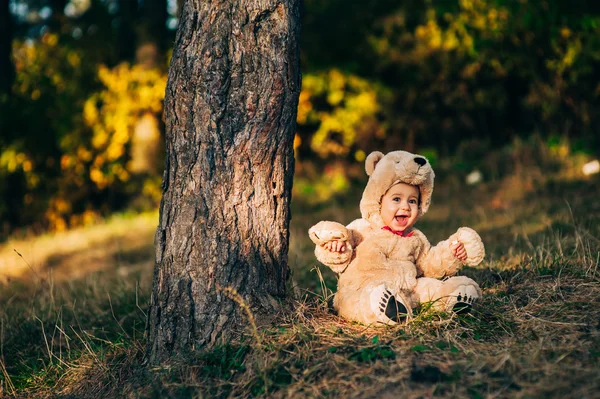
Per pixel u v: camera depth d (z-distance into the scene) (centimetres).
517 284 432
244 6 356
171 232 360
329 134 1212
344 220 873
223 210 356
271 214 368
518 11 962
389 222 388
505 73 1084
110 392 355
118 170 1180
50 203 1202
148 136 1150
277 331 343
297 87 374
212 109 356
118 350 400
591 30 1005
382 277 371
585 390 270
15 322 514
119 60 1341
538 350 306
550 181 864
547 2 954
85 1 1698
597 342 317
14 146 1160
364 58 1211
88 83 1226
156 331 360
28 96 1207
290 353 329
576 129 1047
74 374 390
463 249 390
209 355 335
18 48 1303
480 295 366
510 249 531
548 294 394
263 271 363
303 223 891
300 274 562
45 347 468
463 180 998
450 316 356
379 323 353
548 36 1032
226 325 350
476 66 1081
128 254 855
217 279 353
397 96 1166
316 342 336
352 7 1209
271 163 366
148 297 542
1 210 1187
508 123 1144
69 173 1207
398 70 1183
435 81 1126
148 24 1180
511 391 278
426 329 346
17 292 663
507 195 855
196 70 356
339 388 298
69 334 482
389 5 1201
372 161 397
